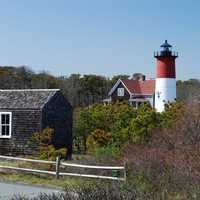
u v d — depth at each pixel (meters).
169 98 68.25
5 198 16.12
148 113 27.75
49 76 108.75
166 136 19.48
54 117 34.00
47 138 31.95
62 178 21.98
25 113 33.31
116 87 90.19
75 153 36.97
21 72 104.56
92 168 20.98
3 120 34.00
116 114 31.78
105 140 28.28
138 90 88.50
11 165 25.81
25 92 34.97
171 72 68.75
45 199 7.77
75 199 7.27
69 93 104.38
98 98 109.06
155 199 7.76
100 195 7.21
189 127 19.47
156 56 69.25
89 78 110.88
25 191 18.38
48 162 22.97
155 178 14.47
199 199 11.81
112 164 21.86
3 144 33.69
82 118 37.00
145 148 19.33
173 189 12.91
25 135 33.09
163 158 16.12
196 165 13.56
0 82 98.75
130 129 27.28
